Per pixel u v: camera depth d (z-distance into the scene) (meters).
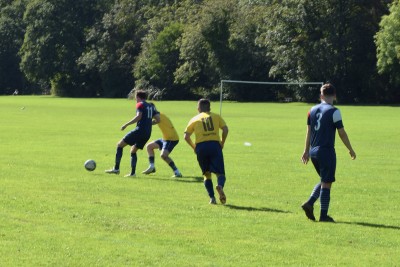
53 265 17.02
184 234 20.56
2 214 23.08
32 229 20.84
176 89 176.00
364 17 150.50
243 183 32.47
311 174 36.03
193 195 28.34
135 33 193.38
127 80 195.00
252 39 160.62
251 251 18.67
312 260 17.88
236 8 163.75
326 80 150.75
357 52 151.38
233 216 23.53
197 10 178.38
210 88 172.25
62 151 47.34
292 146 53.19
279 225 22.14
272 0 158.00
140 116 34.38
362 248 19.28
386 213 24.80
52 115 98.62
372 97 156.50
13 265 16.97
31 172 35.31
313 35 149.88
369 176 35.53
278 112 110.69
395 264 17.59
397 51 132.00
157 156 44.91
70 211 23.83
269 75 152.75
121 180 32.78
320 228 21.80
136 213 23.70
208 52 166.12
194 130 26.33
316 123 23.14
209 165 26.22
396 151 49.91
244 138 60.91
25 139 57.78
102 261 17.41
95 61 196.00
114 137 60.16
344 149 51.31
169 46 174.38
